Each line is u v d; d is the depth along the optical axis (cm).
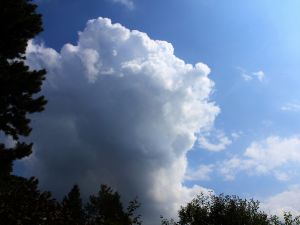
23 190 1195
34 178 1323
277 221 2650
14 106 2000
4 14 1942
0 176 1459
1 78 1878
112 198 2858
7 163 1788
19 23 1983
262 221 2667
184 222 2922
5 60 2022
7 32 1970
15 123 1969
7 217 984
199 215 2872
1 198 1076
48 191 1211
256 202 2816
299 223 2352
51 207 1150
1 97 1939
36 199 1148
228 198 2888
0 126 1947
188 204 2970
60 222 1098
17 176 1399
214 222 2797
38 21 2047
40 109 2041
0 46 1980
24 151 1864
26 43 2064
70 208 1262
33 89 1978
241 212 2750
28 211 1048
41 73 2006
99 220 1314
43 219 1052
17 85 1930
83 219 1287
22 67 1973
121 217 1396
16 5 2030
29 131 2022
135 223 1418
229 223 2716
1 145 1872
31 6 2081
